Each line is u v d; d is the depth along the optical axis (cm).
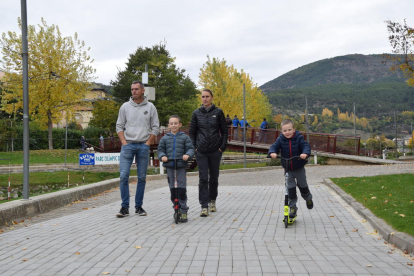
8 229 712
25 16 925
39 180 2456
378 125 13675
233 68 4800
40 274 433
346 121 13875
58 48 3919
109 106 4912
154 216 821
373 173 1717
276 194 1174
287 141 709
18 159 3309
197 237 607
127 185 823
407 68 1855
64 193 1020
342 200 1004
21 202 841
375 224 658
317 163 2781
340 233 632
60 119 4088
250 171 2553
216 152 833
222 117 839
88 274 431
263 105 5825
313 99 19462
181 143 774
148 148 842
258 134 3238
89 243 573
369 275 412
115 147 4138
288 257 489
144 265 461
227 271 434
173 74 5906
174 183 768
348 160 2777
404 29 1830
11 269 454
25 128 903
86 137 5200
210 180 865
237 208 917
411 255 493
